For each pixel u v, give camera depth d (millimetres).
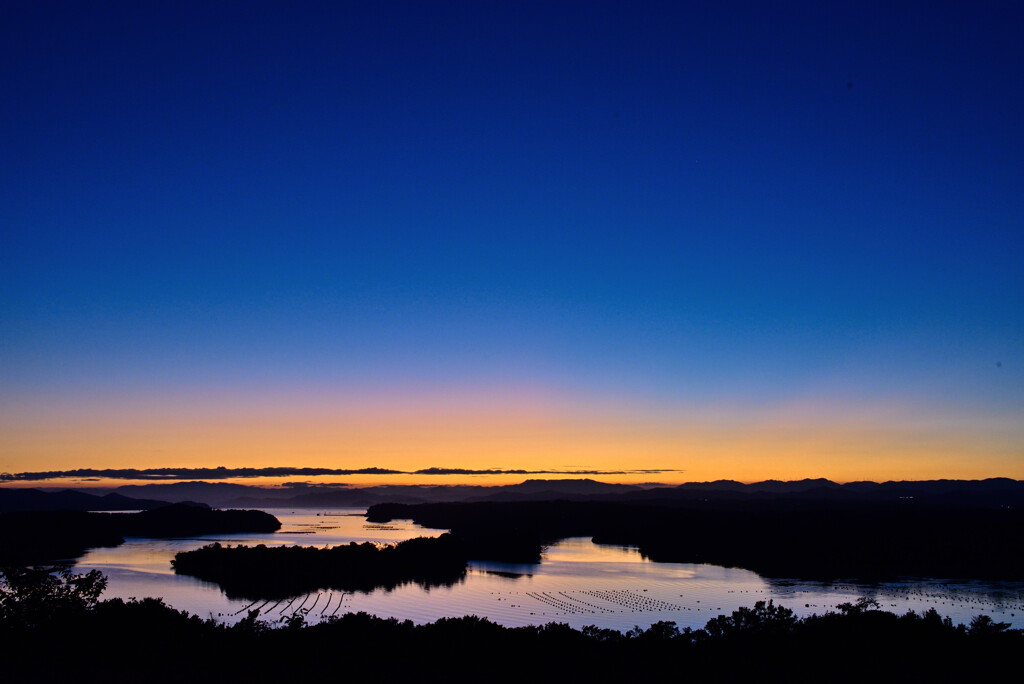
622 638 92812
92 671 64250
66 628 76062
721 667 74938
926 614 95625
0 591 81000
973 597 188625
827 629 89125
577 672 73188
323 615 164375
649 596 196625
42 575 83562
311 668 71312
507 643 84688
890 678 68688
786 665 74812
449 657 78188
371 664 74125
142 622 82750
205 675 65625
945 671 70688
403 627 94812
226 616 165500
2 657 67250
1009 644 79875
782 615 103625
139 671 65250
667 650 83312
